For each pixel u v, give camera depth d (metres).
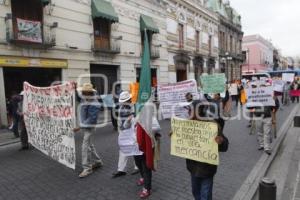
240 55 46.31
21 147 9.07
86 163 6.29
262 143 8.16
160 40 23.81
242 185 5.60
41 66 14.40
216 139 4.10
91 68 17.69
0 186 5.86
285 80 23.06
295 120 8.06
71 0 15.91
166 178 6.04
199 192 4.35
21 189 5.68
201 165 4.20
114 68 19.47
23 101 8.35
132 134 5.71
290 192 5.40
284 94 21.25
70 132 6.04
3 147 9.27
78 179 6.12
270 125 7.79
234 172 6.34
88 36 17.00
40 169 6.84
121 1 19.41
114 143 9.25
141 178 5.73
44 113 7.00
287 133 10.73
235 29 43.25
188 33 28.86
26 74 14.16
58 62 15.26
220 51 37.72
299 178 6.09
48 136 6.95
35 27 13.91
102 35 18.38
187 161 4.41
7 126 12.90
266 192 3.99
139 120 5.08
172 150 4.53
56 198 5.21
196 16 30.45
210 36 34.59
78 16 16.36
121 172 6.24
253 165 6.80
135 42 20.77
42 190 5.60
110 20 18.08
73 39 16.08
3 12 12.88
